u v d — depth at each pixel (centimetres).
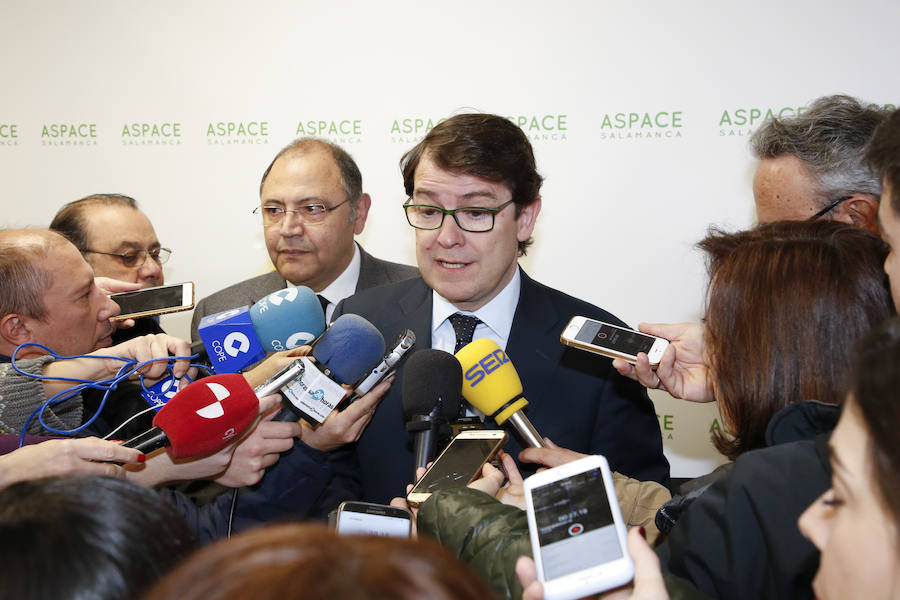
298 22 352
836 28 322
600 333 196
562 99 342
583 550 120
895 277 119
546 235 347
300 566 53
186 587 56
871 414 75
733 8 328
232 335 213
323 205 302
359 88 352
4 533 81
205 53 356
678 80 334
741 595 114
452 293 207
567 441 209
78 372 201
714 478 144
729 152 333
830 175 220
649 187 340
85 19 358
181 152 360
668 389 189
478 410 211
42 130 364
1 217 367
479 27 344
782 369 136
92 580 79
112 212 313
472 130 198
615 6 335
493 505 143
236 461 190
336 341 189
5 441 178
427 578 54
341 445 210
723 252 155
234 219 361
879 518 76
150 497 93
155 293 233
